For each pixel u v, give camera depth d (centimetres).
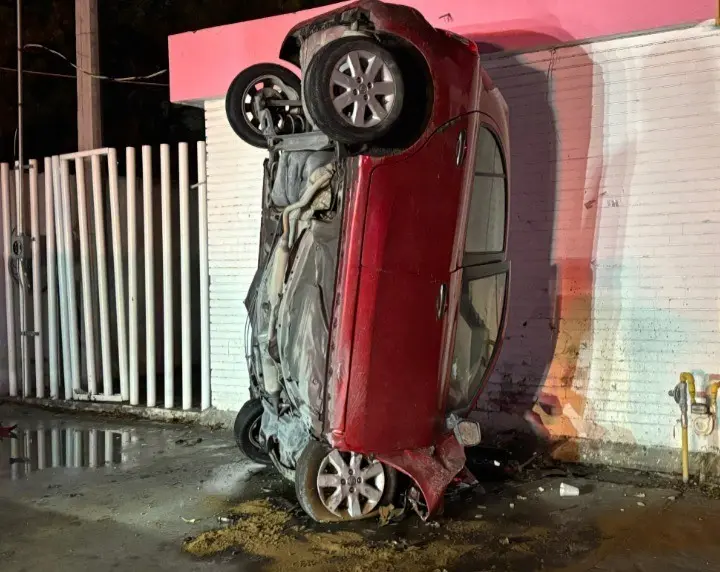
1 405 854
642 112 550
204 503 496
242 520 461
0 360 886
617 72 557
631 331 558
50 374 840
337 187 432
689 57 533
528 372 595
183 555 410
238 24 698
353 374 417
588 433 575
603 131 564
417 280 427
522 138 593
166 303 761
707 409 521
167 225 759
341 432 419
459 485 497
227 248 725
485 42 591
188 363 754
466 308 474
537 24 571
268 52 686
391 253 418
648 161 549
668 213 543
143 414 774
